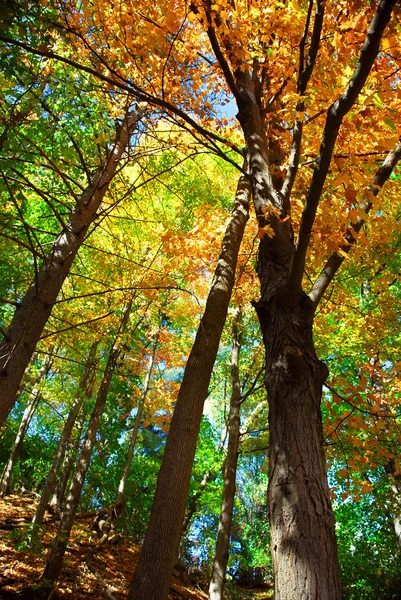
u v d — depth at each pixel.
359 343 6.59
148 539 3.15
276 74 4.14
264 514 17.34
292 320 2.80
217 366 12.75
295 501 2.12
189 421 3.57
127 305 8.35
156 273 7.59
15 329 3.63
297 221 4.54
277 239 3.21
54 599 6.26
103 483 13.33
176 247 5.65
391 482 8.12
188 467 3.42
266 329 2.90
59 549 6.13
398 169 4.48
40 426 16.80
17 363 3.46
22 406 15.58
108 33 3.87
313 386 2.56
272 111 4.16
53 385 10.34
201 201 8.09
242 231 4.85
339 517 10.83
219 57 3.27
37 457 15.45
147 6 3.22
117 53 4.18
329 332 7.02
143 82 4.39
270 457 2.40
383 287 6.25
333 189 3.37
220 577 6.43
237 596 12.82
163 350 11.20
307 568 1.92
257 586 15.24
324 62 2.99
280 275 3.05
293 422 2.38
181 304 9.95
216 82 5.23
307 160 4.32
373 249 5.37
